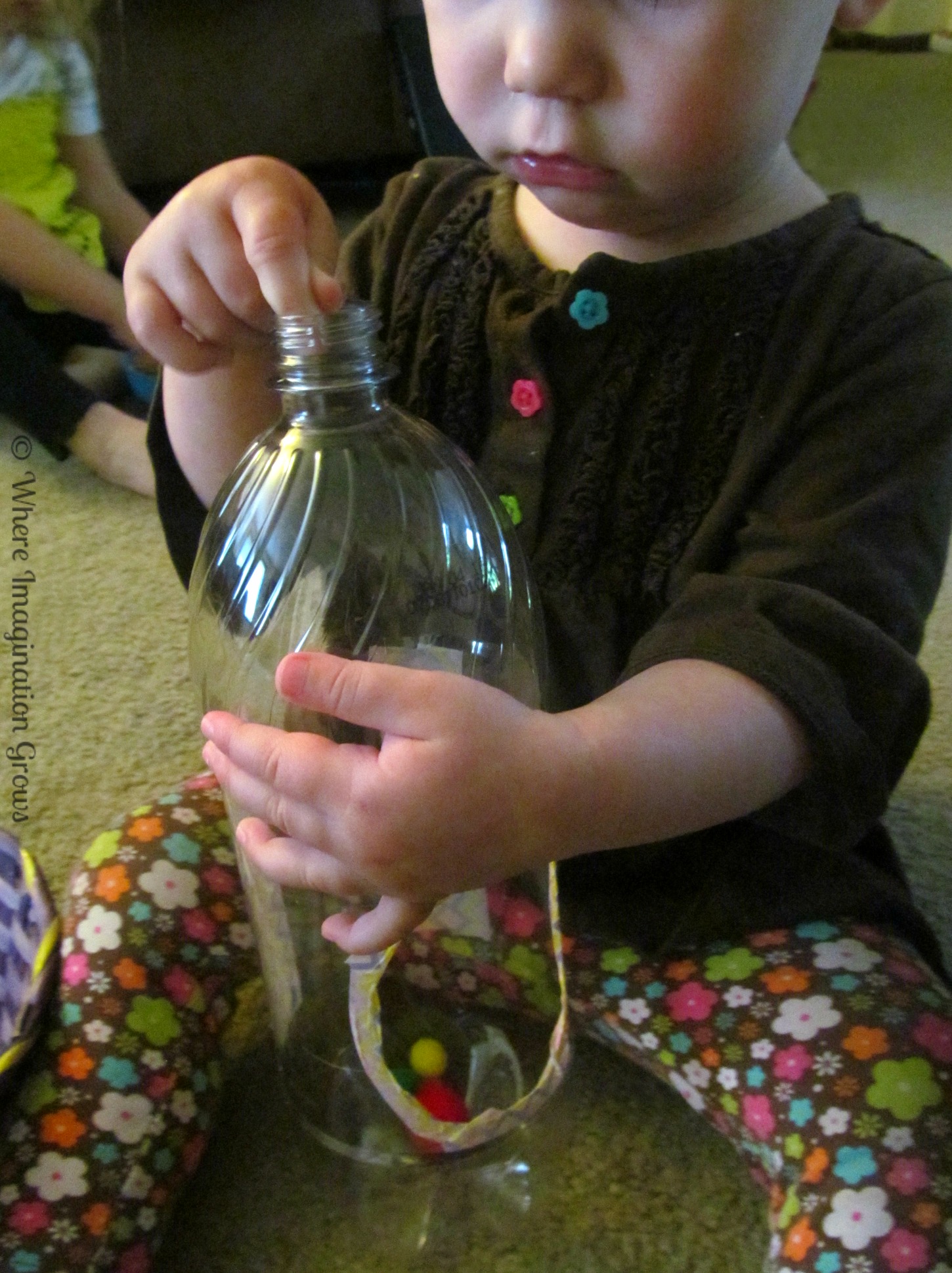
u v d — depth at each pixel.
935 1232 0.45
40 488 1.23
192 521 0.67
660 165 0.49
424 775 0.40
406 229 0.66
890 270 0.56
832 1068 0.52
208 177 0.55
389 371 0.52
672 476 0.57
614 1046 0.62
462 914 0.61
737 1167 0.57
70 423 1.20
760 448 0.55
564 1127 0.59
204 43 1.79
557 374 0.59
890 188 1.91
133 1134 0.53
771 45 0.46
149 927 0.59
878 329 0.55
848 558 0.51
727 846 0.59
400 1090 0.56
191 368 0.58
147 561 1.08
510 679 0.56
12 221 1.30
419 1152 0.56
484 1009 0.62
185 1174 0.55
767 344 0.56
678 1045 0.58
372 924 0.47
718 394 0.56
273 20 1.79
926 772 0.80
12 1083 0.51
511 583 0.57
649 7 0.45
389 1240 0.54
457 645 0.55
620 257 0.58
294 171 0.56
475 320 0.61
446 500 0.55
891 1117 0.49
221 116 1.84
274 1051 0.64
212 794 0.67
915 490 0.53
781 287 0.56
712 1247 0.54
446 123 1.59
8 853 0.59
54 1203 0.50
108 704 0.89
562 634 0.59
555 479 0.59
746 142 0.49
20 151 1.39
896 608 0.51
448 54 0.50
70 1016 0.55
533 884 0.61
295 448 0.54
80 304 1.35
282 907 0.60
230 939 0.62
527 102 0.48
